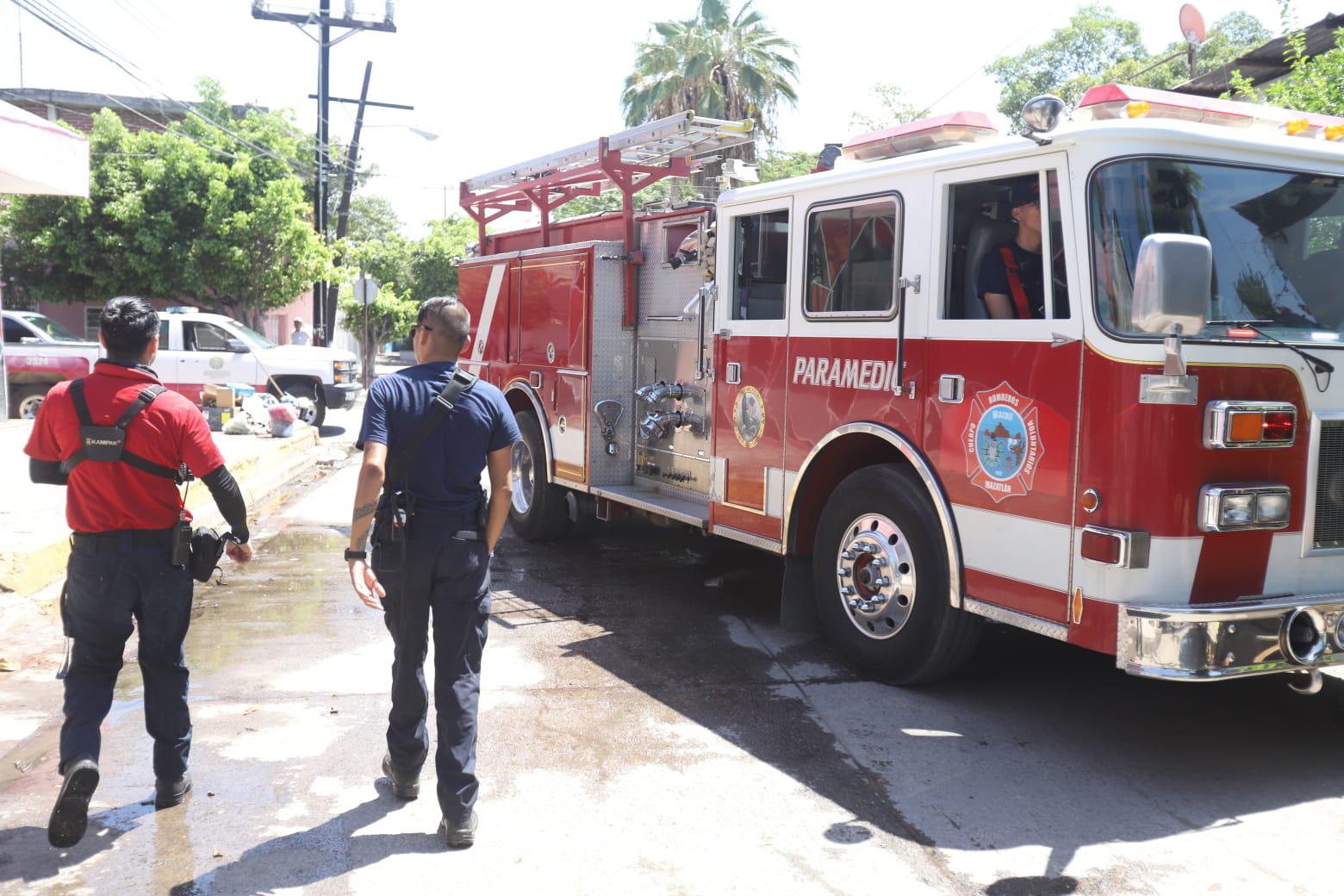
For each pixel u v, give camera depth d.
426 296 44.06
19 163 7.43
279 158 24.61
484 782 4.13
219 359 16.53
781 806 3.95
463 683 3.65
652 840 3.68
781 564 8.17
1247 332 4.14
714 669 5.59
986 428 4.60
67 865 3.45
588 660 5.71
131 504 3.62
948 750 4.50
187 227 23.52
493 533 3.74
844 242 5.43
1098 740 4.63
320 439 16.69
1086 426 4.14
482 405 3.68
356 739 4.57
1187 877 3.45
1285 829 3.80
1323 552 4.29
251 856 3.52
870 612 5.32
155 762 3.86
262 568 8.04
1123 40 37.94
